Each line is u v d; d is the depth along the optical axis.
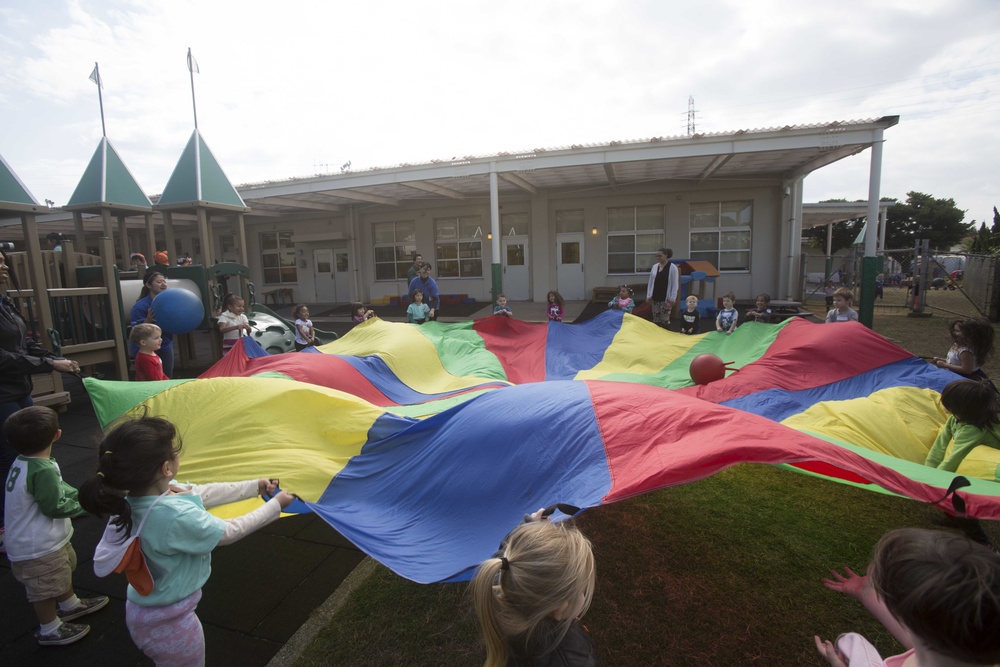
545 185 15.67
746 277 15.22
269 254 19.77
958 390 2.97
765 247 15.02
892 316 13.19
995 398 2.90
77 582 3.01
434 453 2.80
